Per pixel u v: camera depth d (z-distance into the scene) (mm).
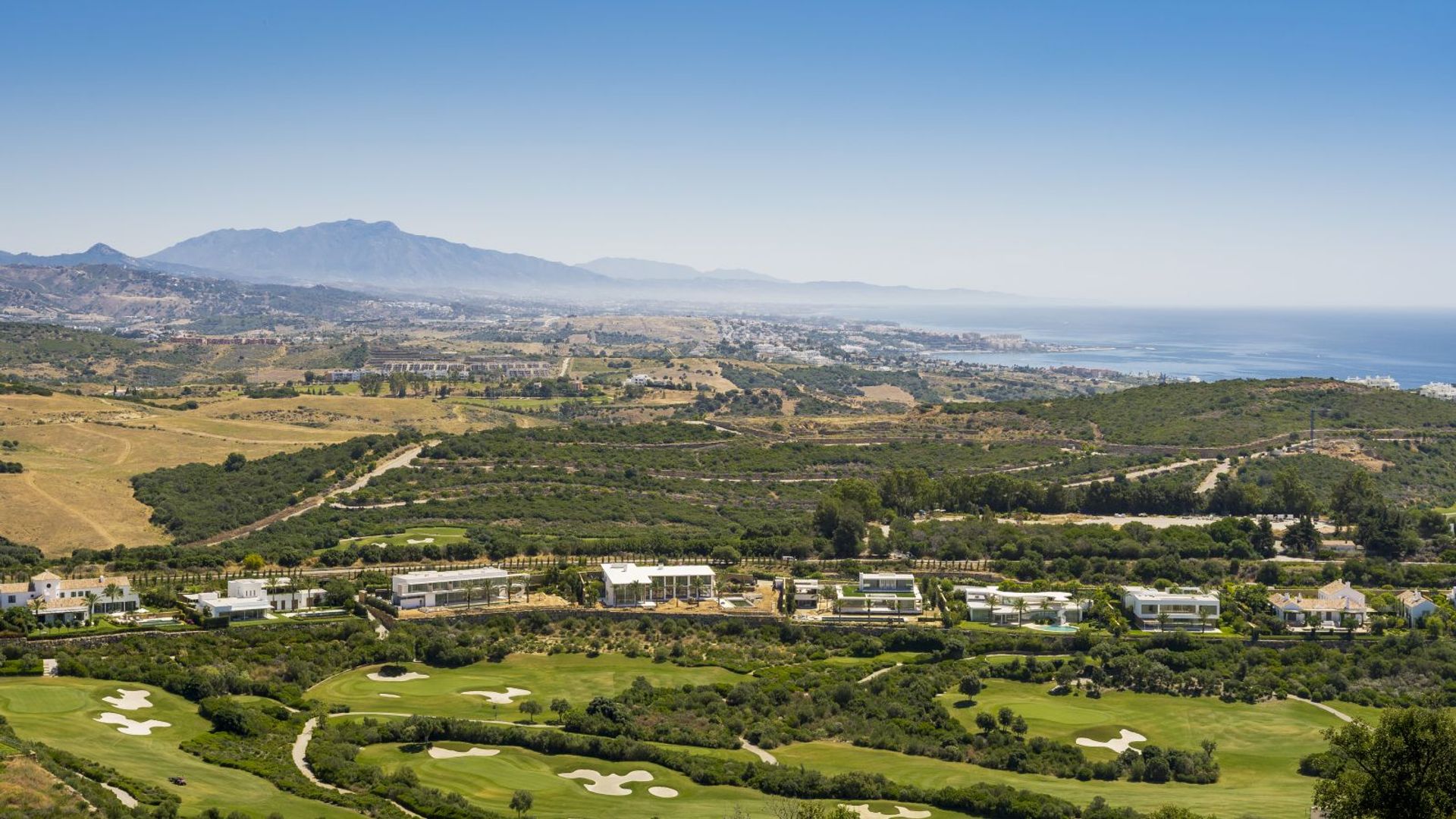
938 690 183625
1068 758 155625
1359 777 115062
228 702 158125
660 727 162750
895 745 160625
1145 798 142750
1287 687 184000
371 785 137000
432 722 157375
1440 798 107625
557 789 140500
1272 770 154625
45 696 156750
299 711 163375
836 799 140625
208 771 135375
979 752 159000
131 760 135625
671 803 137125
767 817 132875
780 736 162750
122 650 181750
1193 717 173375
